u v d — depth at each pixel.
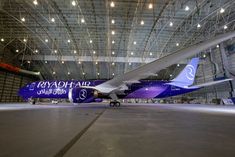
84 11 25.83
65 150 3.65
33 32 32.25
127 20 28.20
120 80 19.42
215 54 40.03
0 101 37.12
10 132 5.47
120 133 5.46
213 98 44.16
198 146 4.05
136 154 3.44
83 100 20.75
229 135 5.28
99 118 9.50
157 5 24.38
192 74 24.89
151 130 6.02
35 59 41.22
